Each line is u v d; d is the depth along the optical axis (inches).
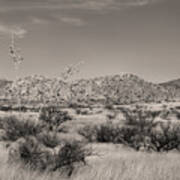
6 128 695.7
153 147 655.8
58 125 986.7
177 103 4168.3
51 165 379.9
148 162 458.0
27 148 405.1
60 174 363.6
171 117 1745.8
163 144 640.4
